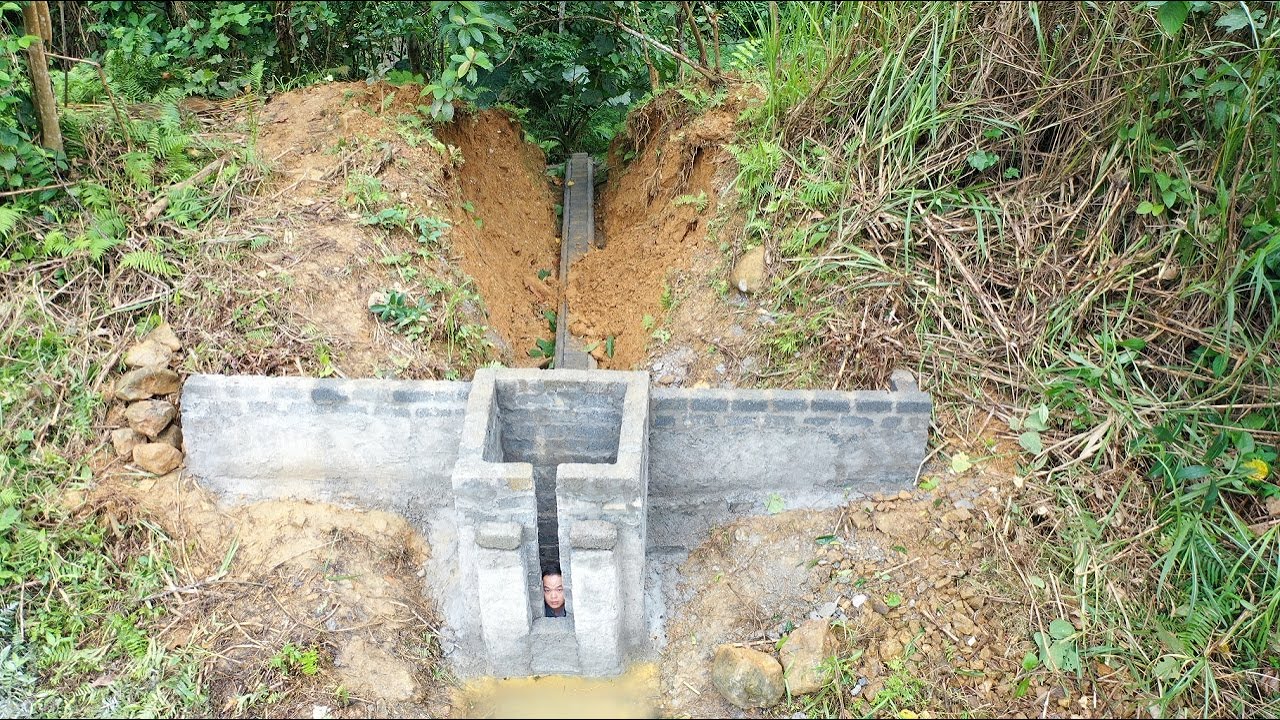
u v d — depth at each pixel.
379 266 5.96
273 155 6.64
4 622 4.58
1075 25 5.64
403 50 9.12
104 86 6.22
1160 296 5.43
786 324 5.82
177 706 4.38
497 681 4.85
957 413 5.42
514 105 10.18
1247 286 5.29
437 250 6.44
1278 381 5.09
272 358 5.36
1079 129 5.69
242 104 7.41
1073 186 5.73
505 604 4.59
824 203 6.07
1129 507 5.03
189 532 4.97
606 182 9.72
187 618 4.66
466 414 4.71
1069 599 4.77
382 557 5.03
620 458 4.42
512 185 8.75
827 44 6.55
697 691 4.73
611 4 8.59
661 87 8.84
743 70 7.85
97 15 8.32
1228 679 4.51
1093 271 5.52
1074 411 5.32
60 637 4.57
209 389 4.96
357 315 5.68
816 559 5.08
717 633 4.91
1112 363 5.32
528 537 4.49
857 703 4.53
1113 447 5.16
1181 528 4.83
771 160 6.35
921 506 5.18
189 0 8.13
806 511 5.30
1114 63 5.48
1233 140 5.19
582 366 7.00
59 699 4.39
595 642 4.71
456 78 7.17
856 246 5.84
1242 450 4.84
